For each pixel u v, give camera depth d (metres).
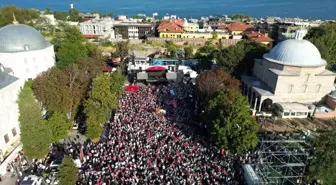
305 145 45.53
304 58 66.44
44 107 54.81
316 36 103.44
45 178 41.06
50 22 149.88
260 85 72.25
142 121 57.59
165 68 90.56
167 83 86.75
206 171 41.69
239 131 45.00
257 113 68.06
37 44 61.91
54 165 43.47
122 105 66.56
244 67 83.19
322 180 40.53
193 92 77.94
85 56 76.38
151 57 109.31
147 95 74.56
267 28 160.12
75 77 57.94
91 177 40.00
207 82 62.78
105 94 54.66
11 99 49.31
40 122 43.69
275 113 68.25
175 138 51.09
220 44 116.38
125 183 38.62
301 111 65.56
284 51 68.56
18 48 58.88
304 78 66.25
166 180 39.25
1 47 58.34
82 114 62.75
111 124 56.75
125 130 53.34
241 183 40.72
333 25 110.19
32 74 61.59
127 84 85.06
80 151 46.81
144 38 139.88
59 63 69.44
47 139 44.75
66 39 78.19
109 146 47.91
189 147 48.03
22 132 42.69
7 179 41.88
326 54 85.81
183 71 92.75
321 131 42.94
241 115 47.03
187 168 41.69
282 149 45.47
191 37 133.25
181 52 109.00
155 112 63.06
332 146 39.94
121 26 146.12
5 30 60.34
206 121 53.03
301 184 40.78
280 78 65.56
